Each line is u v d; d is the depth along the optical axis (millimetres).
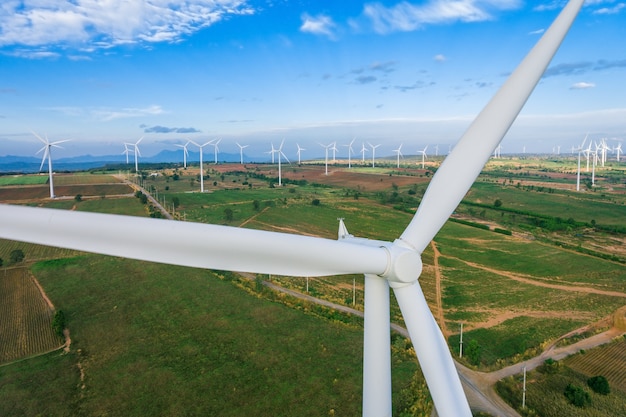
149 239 6660
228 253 7285
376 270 9172
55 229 6297
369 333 10195
